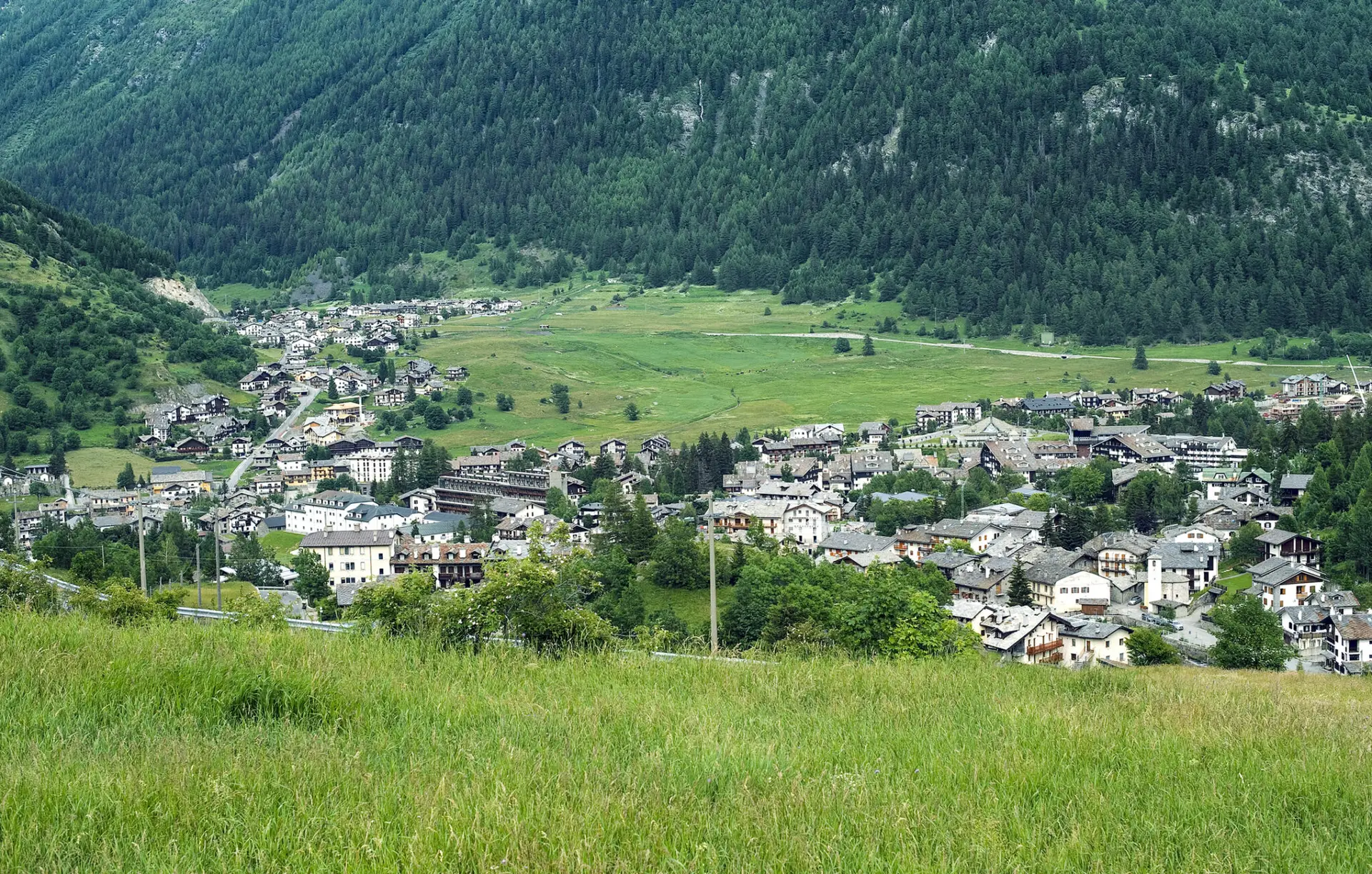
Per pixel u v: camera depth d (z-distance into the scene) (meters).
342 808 14.88
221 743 18.02
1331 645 102.81
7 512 173.50
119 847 13.45
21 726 18.25
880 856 14.17
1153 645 96.25
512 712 21.66
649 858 13.67
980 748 20.25
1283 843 15.48
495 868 12.96
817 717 23.31
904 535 147.75
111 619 36.38
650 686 26.48
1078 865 14.42
